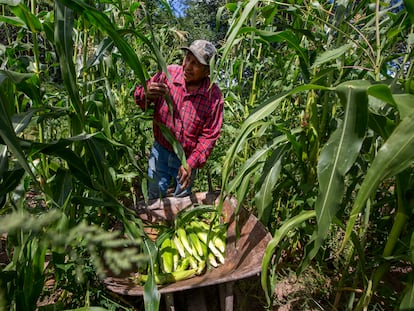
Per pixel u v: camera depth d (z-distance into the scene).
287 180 1.98
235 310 1.98
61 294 1.81
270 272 1.73
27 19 1.39
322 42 1.87
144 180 2.16
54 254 1.24
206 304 1.89
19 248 1.08
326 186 0.96
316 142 1.76
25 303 1.04
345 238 0.89
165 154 2.59
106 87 1.94
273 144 1.72
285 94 1.26
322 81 1.73
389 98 0.89
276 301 1.91
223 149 3.27
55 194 1.26
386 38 1.60
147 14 1.52
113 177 1.90
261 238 1.83
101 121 1.78
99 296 1.65
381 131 1.12
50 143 1.17
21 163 0.77
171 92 2.40
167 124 2.44
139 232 1.39
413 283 1.05
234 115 3.10
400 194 1.15
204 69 2.28
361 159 1.64
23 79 1.06
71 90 1.17
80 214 1.79
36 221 0.49
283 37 1.55
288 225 1.33
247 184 1.72
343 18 1.59
